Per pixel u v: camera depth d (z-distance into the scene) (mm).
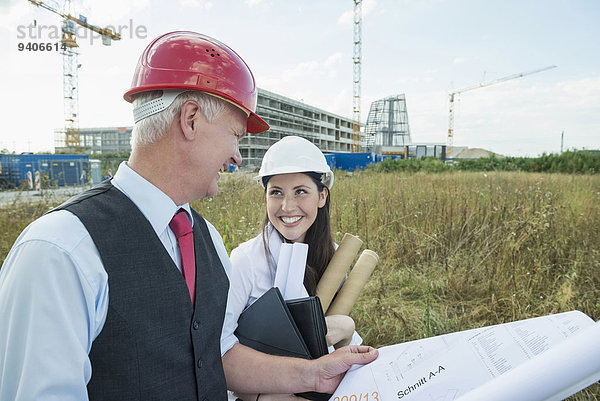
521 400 598
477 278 3926
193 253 1011
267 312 1311
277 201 1602
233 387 1239
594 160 16688
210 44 942
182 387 893
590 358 591
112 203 867
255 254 1633
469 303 3572
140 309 816
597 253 4262
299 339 1257
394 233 5102
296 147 1584
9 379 692
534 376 608
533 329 904
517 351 877
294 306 1318
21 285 693
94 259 769
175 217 983
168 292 870
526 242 4336
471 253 4363
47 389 667
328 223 1810
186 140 911
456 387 893
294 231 1623
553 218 5055
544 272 3930
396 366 1060
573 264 4035
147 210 896
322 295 1662
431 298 3574
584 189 8023
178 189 942
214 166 958
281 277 1525
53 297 694
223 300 1090
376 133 122438
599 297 3498
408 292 3873
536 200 6070
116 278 792
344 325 1527
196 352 932
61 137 82375
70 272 723
